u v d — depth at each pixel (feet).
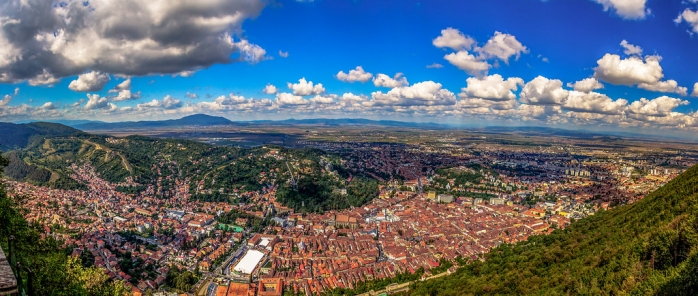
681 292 240.73
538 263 493.77
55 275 244.83
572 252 490.08
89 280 288.71
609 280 321.93
